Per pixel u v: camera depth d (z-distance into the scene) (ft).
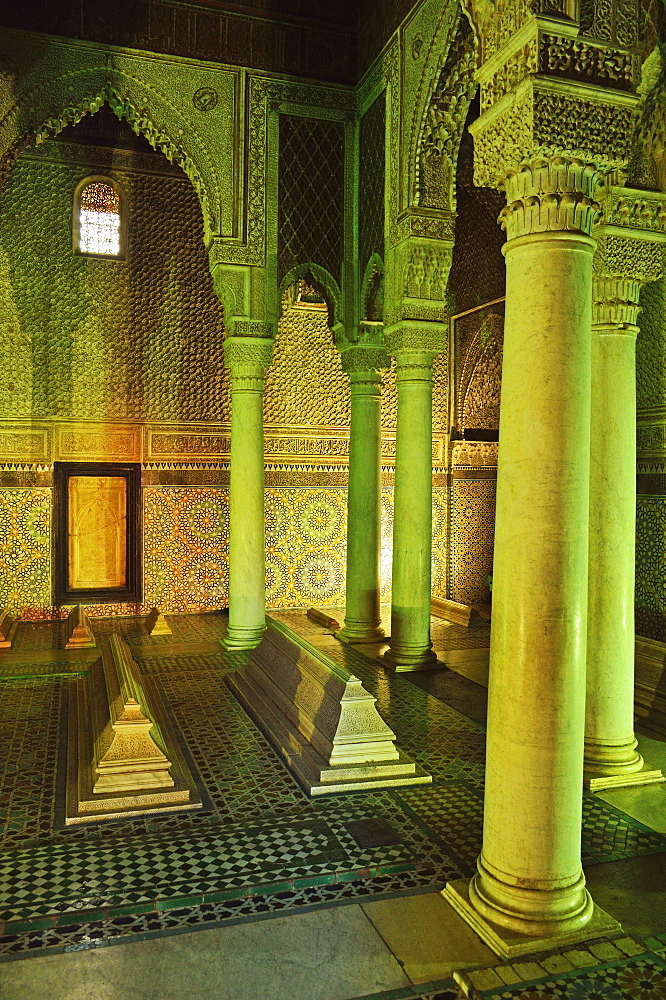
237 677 16.57
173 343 24.72
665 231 11.27
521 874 7.45
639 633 15.71
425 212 16.97
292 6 19.45
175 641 21.09
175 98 18.45
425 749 12.85
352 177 20.16
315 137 19.77
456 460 28.07
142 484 24.52
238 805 10.59
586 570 7.47
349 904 8.11
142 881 8.54
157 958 7.17
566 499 7.30
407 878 8.65
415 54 16.67
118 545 24.71
